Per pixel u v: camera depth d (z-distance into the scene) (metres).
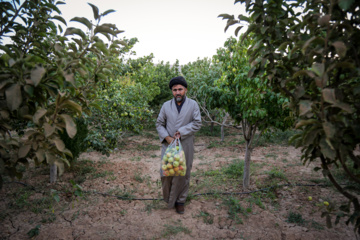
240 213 3.27
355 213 1.64
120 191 4.03
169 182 3.19
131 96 6.58
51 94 1.57
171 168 2.91
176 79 3.13
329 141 1.21
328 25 1.25
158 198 3.78
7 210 3.27
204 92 4.66
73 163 5.14
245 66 3.61
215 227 2.96
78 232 2.83
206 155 6.95
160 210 3.39
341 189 1.65
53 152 1.63
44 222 3.02
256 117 3.71
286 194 3.84
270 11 1.73
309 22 1.46
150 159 6.50
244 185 4.17
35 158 1.71
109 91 5.63
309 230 2.82
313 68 1.22
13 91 1.37
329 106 1.29
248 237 2.74
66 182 4.34
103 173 4.91
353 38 1.39
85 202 3.59
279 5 1.74
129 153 7.10
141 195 3.92
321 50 1.33
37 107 1.73
